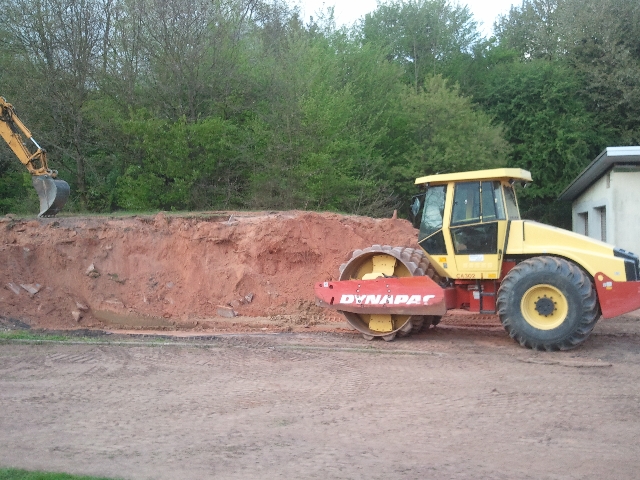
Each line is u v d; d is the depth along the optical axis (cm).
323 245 1409
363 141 2608
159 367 896
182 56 2328
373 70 2881
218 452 575
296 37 2616
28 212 2248
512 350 994
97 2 2427
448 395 751
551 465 539
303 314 1329
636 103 3325
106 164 2477
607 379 819
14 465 546
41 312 1291
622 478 512
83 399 749
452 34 3928
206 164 2266
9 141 1538
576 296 963
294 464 545
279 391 774
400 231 1430
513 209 1087
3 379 838
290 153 2306
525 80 3381
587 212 2552
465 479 510
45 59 2395
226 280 1370
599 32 3450
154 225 1441
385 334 1073
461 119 2848
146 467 540
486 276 1037
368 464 543
